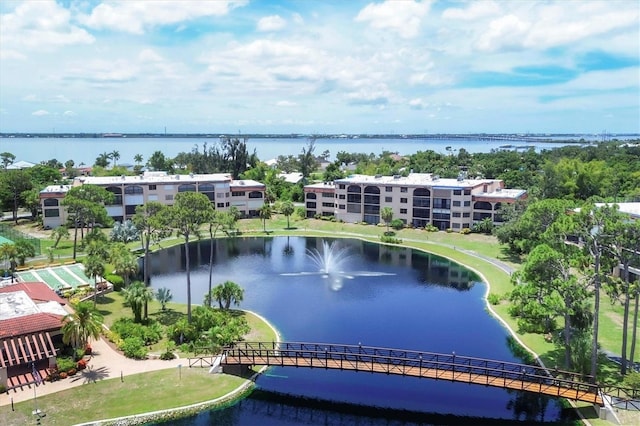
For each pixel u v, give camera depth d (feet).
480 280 341.82
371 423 168.66
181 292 306.35
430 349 227.40
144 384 180.34
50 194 477.77
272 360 192.34
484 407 179.93
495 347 228.63
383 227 513.04
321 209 561.43
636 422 155.94
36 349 183.93
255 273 357.00
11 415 159.02
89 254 300.61
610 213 187.21
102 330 218.38
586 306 218.79
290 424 166.71
